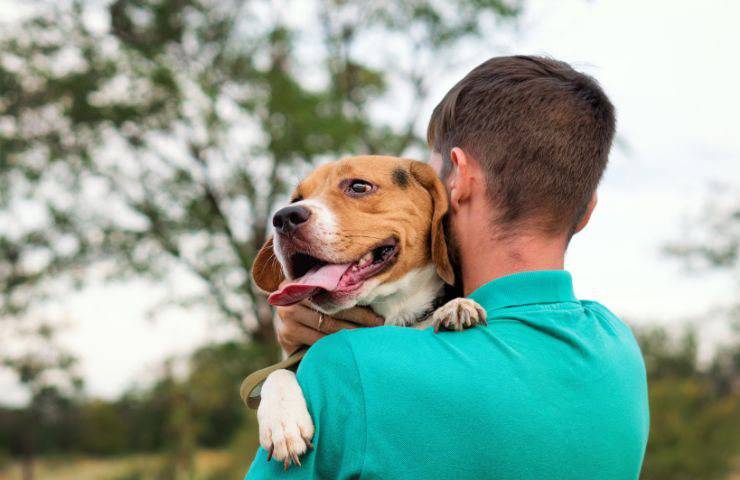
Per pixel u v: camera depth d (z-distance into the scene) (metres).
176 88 17.81
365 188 2.91
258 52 19.98
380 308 2.99
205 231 19.30
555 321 1.99
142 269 18.34
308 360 1.93
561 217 2.13
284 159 19.58
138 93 18.00
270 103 18.55
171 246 18.50
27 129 18.34
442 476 1.74
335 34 21.27
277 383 2.21
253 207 19.91
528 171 2.10
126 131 18.77
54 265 18.41
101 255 18.69
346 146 19.19
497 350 1.88
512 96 2.15
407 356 1.83
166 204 19.16
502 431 1.77
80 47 18.00
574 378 1.90
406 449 1.75
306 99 19.22
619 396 1.97
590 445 1.86
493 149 2.16
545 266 2.12
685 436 13.90
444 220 2.84
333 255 2.79
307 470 1.81
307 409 1.88
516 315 1.99
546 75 2.21
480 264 2.19
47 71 17.64
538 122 2.11
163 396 19.78
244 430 15.25
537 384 1.85
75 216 18.52
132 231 18.77
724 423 14.26
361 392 1.79
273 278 3.28
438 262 2.69
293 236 2.79
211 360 18.72
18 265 18.64
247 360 18.66
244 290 18.81
